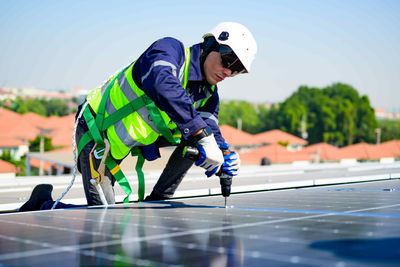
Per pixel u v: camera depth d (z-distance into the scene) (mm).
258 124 94312
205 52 3102
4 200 3561
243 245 1461
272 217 2088
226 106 96000
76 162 3369
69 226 1934
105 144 3258
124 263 1263
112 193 3451
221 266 1206
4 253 1423
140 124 3217
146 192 4184
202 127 2682
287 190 3713
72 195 4051
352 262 1204
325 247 1400
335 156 39500
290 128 89750
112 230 1809
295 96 93125
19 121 49625
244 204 2713
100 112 3273
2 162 26109
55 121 55938
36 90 124750
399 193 3266
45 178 5934
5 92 98500
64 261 1306
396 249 1359
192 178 5562
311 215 2125
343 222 1890
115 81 3252
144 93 3137
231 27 3020
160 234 1695
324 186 4133
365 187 3922
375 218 1994
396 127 101500
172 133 3352
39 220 2139
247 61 3037
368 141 90375
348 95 91562
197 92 3209
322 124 89062
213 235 1651
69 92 120938
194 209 2520
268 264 1212
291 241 1504
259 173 6453
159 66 2775
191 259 1292
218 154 2688
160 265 1230
